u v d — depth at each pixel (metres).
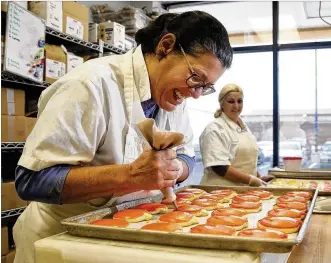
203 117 4.85
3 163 2.54
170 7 5.08
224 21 4.87
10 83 2.54
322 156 4.61
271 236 0.83
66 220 0.88
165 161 0.93
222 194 1.48
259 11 4.70
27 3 2.51
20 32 2.20
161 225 0.93
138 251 0.73
